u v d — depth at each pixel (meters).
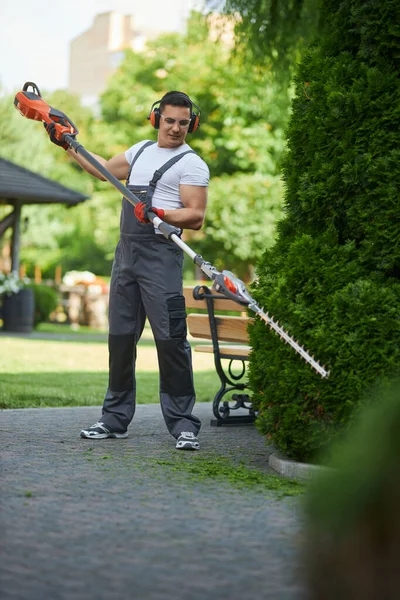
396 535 1.99
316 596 2.09
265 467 5.00
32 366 11.95
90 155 5.67
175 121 5.62
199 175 5.59
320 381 4.65
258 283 5.21
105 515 3.65
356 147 4.90
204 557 3.08
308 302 4.83
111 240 39.78
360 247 5.04
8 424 6.31
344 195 4.95
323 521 2.09
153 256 5.62
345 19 5.23
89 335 22.00
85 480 4.34
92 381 10.16
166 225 5.29
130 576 2.85
